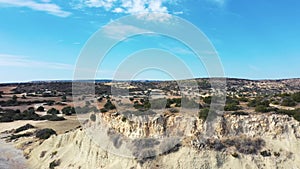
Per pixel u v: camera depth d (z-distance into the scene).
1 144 49.81
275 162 31.41
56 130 53.28
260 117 34.84
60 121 60.62
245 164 30.69
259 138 33.38
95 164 31.47
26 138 51.41
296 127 34.41
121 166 29.52
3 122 65.62
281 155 32.09
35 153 41.53
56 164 35.75
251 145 32.50
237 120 34.16
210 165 29.94
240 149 31.88
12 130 58.91
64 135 40.72
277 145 33.00
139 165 29.09
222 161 30.56
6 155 43.25
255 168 30.53
